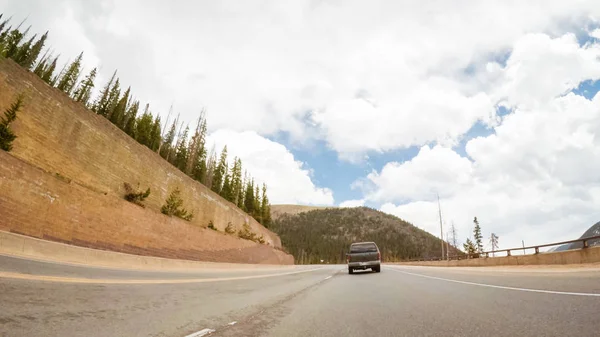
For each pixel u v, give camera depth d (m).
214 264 29.17
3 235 11.48
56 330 3.38
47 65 57.03
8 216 15.60
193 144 67.38
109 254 16.33
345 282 12.74
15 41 52.62
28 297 4.96
